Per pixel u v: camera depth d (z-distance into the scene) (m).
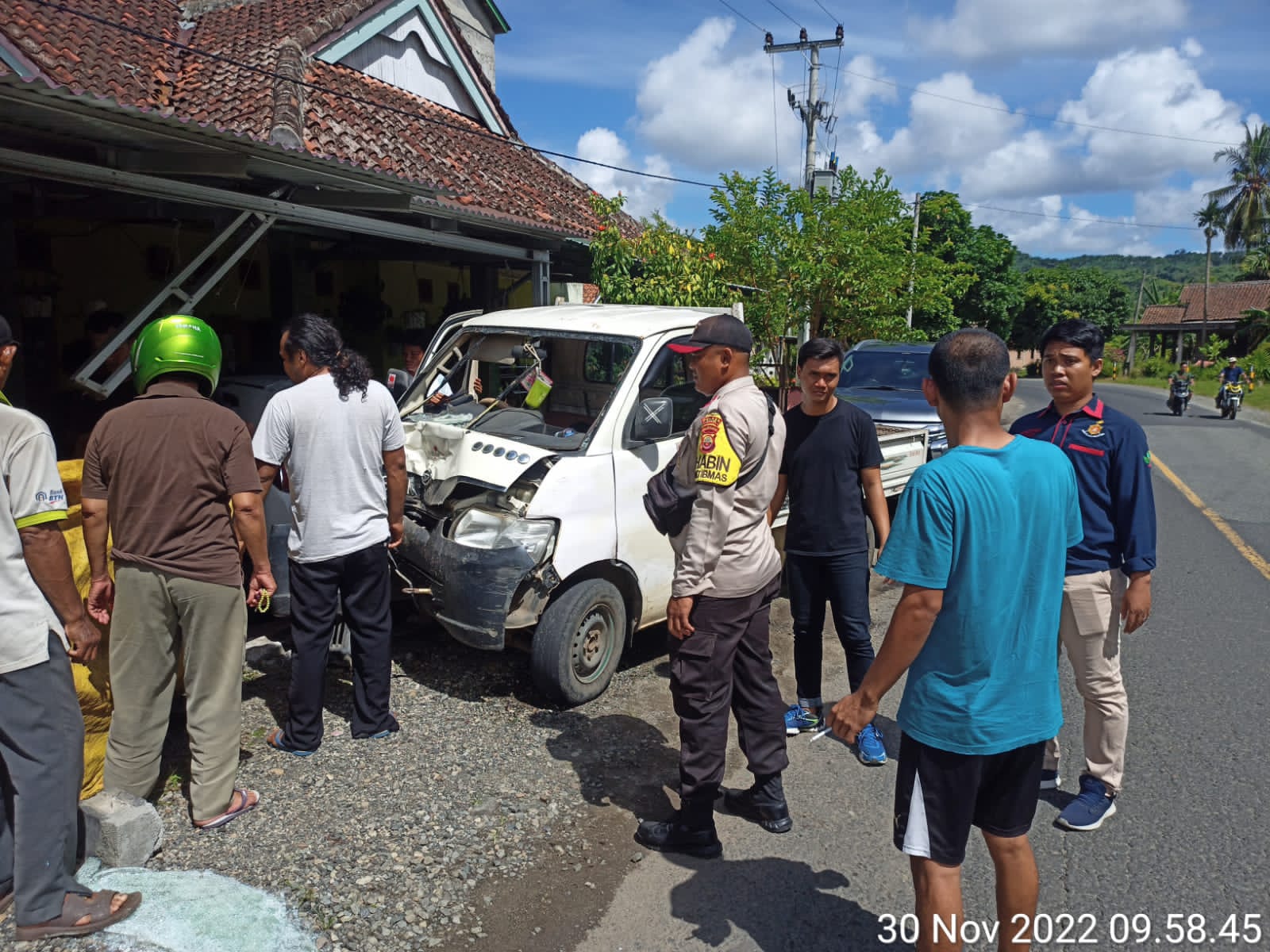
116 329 7.08
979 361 2.40
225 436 3.35
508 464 4.59
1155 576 7.57
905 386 10.44
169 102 7.53
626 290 10.34
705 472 3.19
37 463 2.72
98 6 8.88
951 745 2.38
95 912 2.82
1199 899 3.22
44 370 7.66
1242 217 49.88
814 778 4.08
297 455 3.84
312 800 3.65
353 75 10.38
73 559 3.46
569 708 4.63
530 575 4.40
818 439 4.20
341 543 3.90
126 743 3.33
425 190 6.39
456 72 12.23
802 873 3.35
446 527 4.66
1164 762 4.22
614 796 3.81
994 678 2.36
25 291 7.55
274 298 9.64
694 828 3.41
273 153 5.31
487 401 5.58
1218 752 4.33
